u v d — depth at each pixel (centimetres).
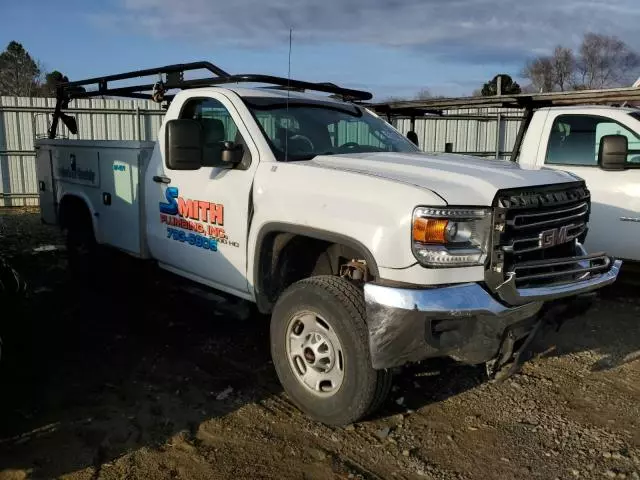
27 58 3922
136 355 484
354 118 503
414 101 924
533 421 382
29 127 1519
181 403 402
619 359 481
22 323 554
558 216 369
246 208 420
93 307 608
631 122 630
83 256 671
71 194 652
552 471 329
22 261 815
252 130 433
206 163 456
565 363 472
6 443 349
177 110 504
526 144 710
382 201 335
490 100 820
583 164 658
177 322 564
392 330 320
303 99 487
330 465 332
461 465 334
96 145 598
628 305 624
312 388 375
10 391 417
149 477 319
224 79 482
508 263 333
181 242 493
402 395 414
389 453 345
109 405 398
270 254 414
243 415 386
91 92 704
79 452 341
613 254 633
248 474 323
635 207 611
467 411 394
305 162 410
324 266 411
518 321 344
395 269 326
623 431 370
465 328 332
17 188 1532
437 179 350
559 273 357
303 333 377
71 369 455
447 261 320
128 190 552
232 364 468
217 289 480
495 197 331
